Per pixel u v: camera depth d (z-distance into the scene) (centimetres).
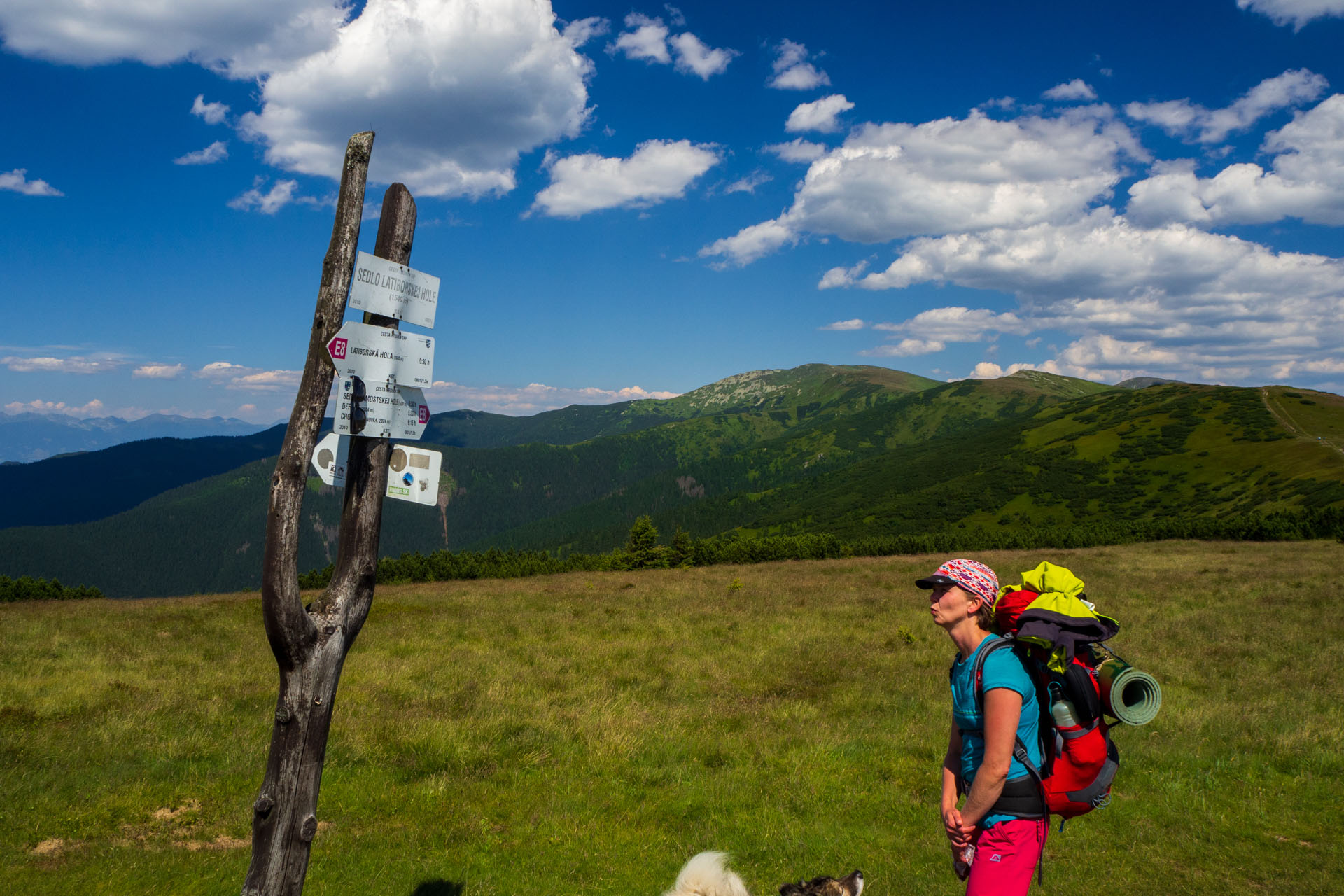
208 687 1128
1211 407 13950
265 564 296
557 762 801
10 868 536
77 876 517
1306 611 1675
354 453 328
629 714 970
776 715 998
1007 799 264
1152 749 795
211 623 1873
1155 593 2098
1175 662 1256
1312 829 601
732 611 2047
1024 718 264
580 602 2339
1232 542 4206
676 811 662
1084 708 262
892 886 509
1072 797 266
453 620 1927
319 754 315
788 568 3638
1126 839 586
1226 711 936
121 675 1229
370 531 329
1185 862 548
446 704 1048
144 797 680
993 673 262
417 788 715
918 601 2148
